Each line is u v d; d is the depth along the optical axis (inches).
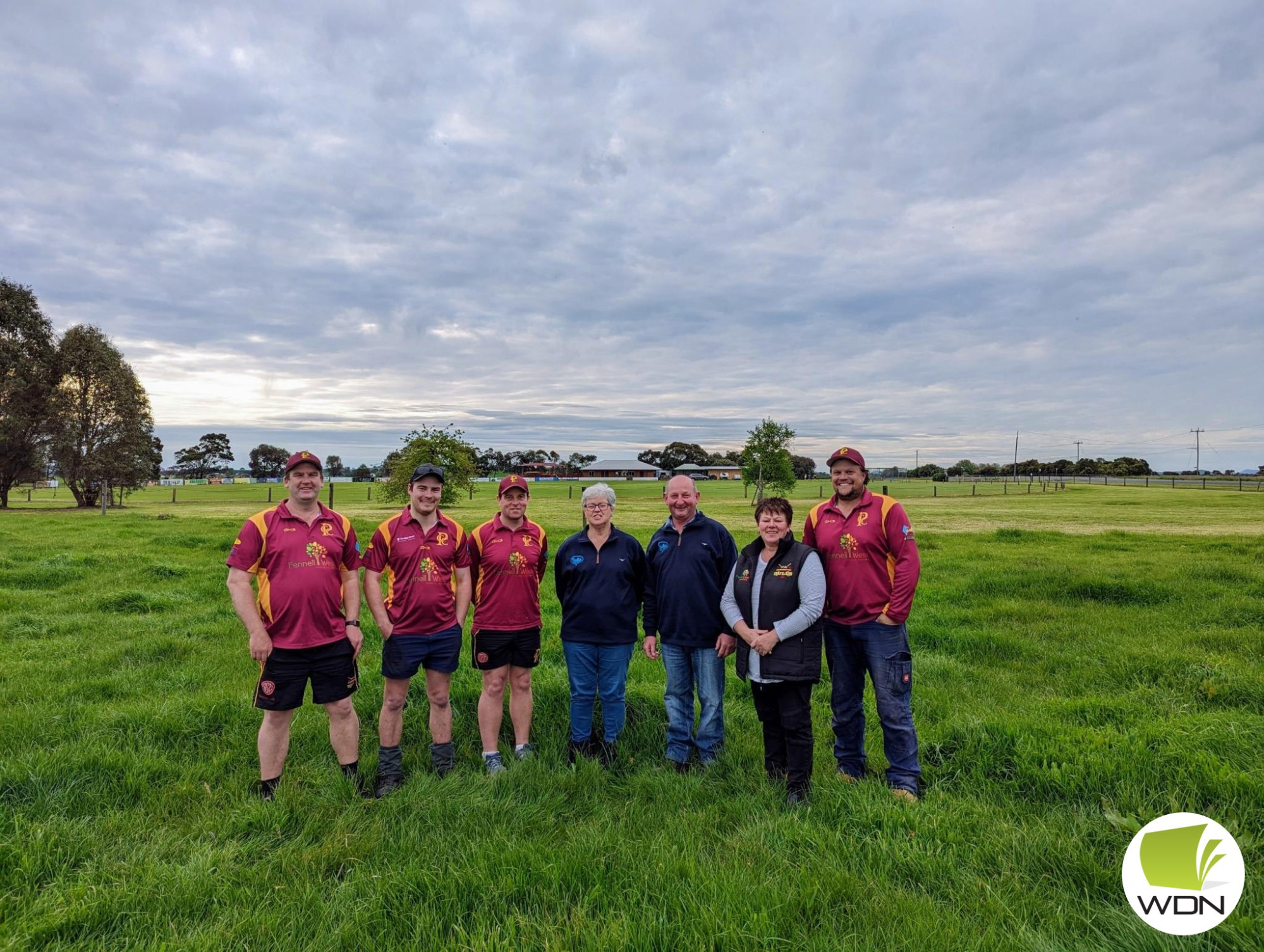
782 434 1681.8
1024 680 269.4
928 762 183.2
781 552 170.9
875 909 114.9
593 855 134.0
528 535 191.9
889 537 170.4
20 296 1619.1
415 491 179.5
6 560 530.0
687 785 169.5
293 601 163.0
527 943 107.0
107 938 111.6
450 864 128.3
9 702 226.2
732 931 106.1
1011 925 111.7
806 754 163.8
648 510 1662.2
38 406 1672.0
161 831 144.8
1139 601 411.2
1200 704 227.8
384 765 175.5
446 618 179.8
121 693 239.8
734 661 300.8
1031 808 154.3
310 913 117.2
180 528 888.9
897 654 169.6
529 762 181.6
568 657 198.1
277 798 157.6
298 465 167.3
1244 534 916.0
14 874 125.6
